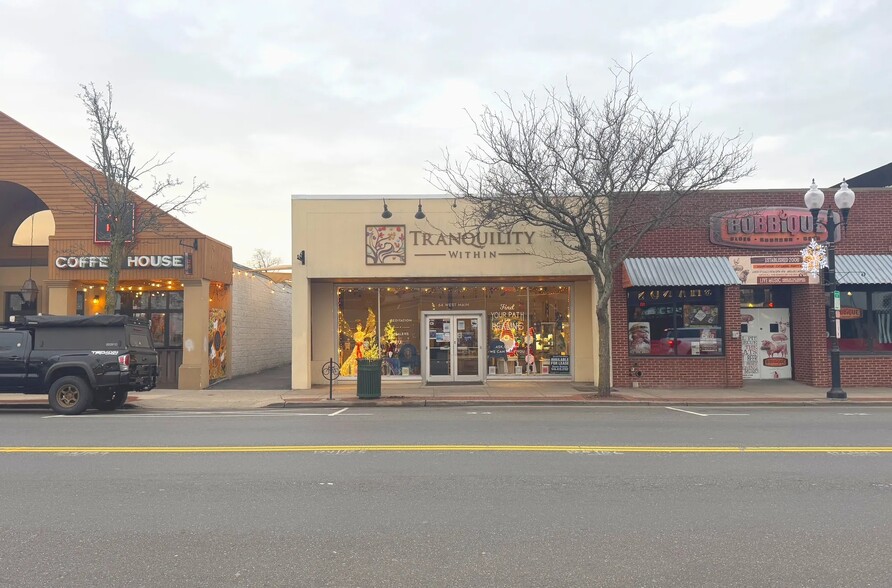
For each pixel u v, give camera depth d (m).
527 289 21.22
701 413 14.34
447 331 21.00
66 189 19.97
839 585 4.57
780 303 20.70
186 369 19.89
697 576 4.71
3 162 20.03
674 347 19.52
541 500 6.66
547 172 17.53
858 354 19.16
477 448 9.48
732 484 7.33
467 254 19.75
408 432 11.18
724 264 19.25
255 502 6.58
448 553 5.16
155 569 4.84
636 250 19.55
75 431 11.45
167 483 7.37
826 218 19.45
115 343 14.77
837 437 10.62
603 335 17.47
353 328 21.25
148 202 19.28
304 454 9.04
